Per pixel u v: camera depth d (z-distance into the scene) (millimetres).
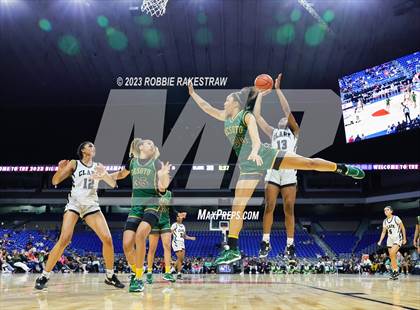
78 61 24703
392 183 33375
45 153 31469
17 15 20828
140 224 5707
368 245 31172
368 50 23328
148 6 15938
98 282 9078
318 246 31219
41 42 22922
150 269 8133
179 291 6160
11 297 4820
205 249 29328
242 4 19953
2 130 30531
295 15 20734
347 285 8211
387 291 6148
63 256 21672
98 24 21531
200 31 22188
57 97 28047
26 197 34438
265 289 6801
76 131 30578
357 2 19406
